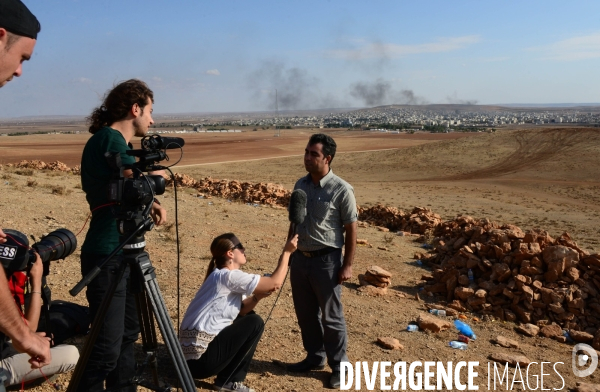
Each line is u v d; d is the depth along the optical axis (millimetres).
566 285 7441
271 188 23922
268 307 6719
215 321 4156
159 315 2949
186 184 25922
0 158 78500
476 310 7641
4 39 2039
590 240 28188
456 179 70000
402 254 12188
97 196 3275
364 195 50344
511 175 72125
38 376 3877
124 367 3561
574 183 64625
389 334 6188
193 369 4125
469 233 10375
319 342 4922
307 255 4664
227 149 115812
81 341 4613
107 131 3283
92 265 3287
